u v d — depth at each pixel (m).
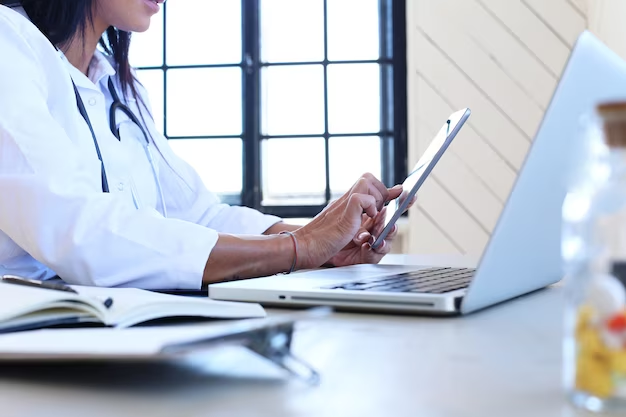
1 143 0.80
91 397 0.33
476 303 0.56
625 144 0.29
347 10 2.43
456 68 2.22
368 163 2.43
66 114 0.95
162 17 2.46
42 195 0.77
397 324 0.53
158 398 0.33
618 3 1.91
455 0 2.21
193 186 1.37
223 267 0.80
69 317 0.49
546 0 2.18
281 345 0.35
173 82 2.47
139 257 0.76
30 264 0.93
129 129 1.17
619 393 0.28
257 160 2.43
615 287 0.28
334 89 2.44
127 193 1.06
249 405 0.31
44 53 0.94
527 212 0.54
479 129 2.21
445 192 2.21
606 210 0.29
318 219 0.93
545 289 0.74
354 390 0.34
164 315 0.51
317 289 0.63
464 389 0.34
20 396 0.34
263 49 2.46
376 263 1.16
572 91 0.50
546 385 0.34
